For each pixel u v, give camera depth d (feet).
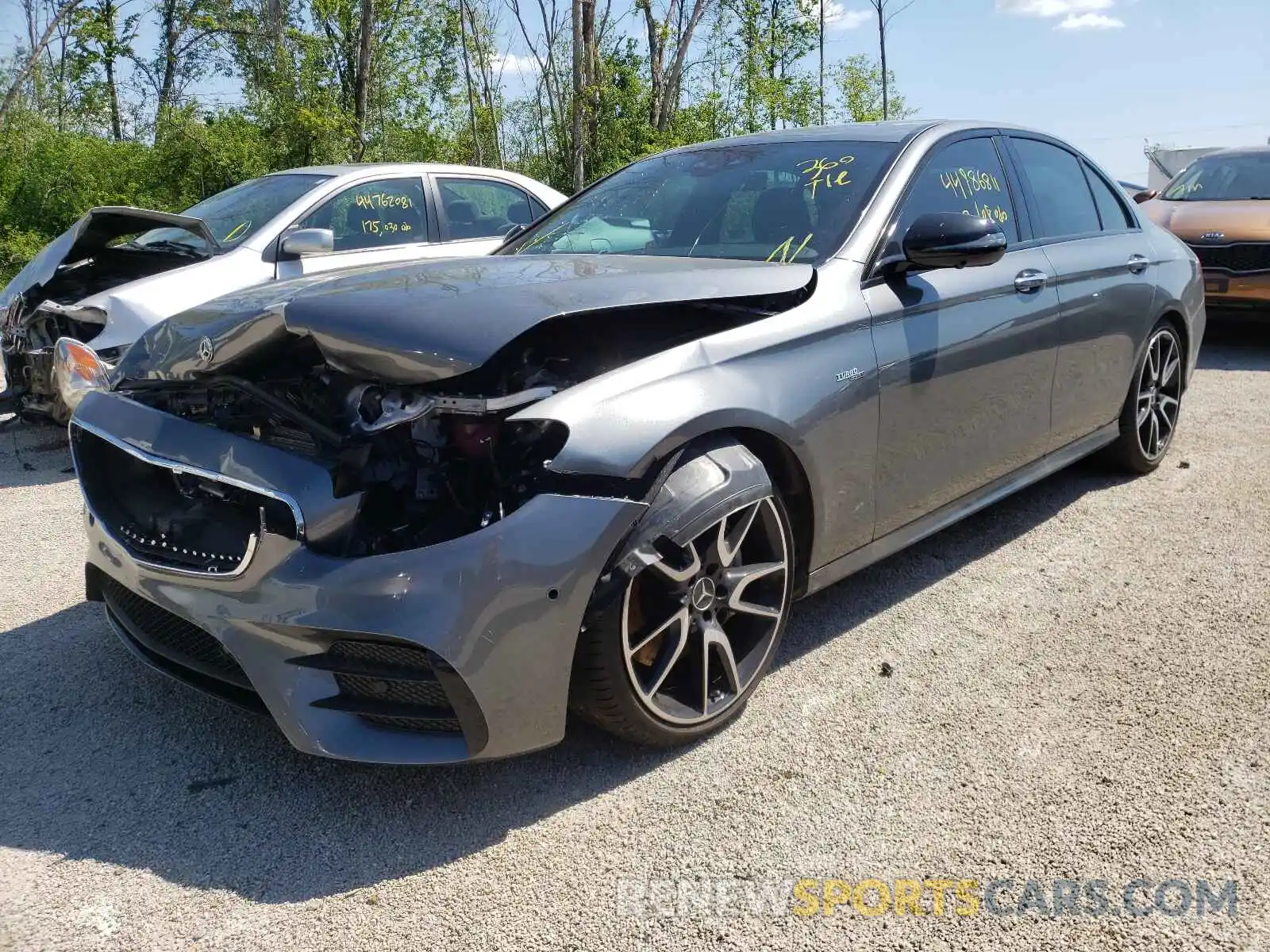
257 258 19.95
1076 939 6.93
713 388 8.90
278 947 6.91
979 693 10.21
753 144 13.29
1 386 22.48
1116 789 8.56
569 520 7.90
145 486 9.41
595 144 57.62
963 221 10.41
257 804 8.54
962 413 11.86
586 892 7.45
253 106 55.36
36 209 50.01
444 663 7.50
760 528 9.52
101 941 6.97
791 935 7.01
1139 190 34.58
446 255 22.82
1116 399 15.49
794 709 9.96
